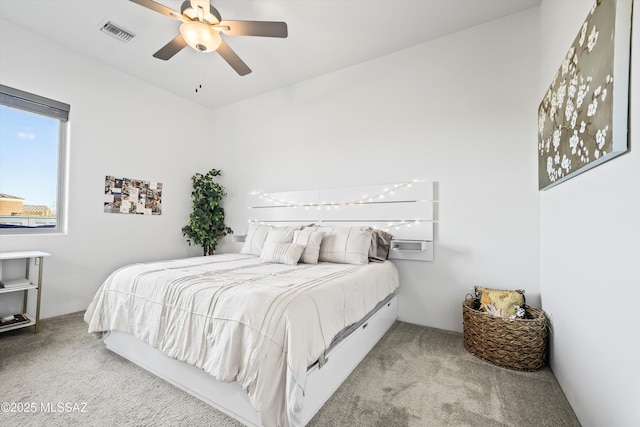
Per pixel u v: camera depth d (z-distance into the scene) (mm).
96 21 2510
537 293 2242
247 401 1325
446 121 2658
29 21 2516
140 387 1639
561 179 1615
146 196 3578
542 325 1859
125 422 1364
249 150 4020
